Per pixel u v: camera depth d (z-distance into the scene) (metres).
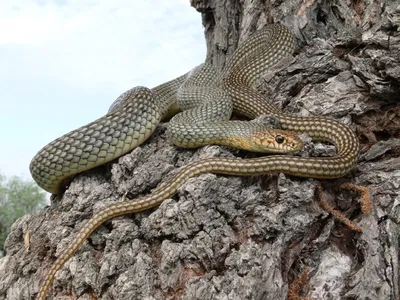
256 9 0.72
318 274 0.44
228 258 0.42
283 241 0.43
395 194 0.46
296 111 0.57
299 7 0.67
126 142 0.55
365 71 0.54
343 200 0.47
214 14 0.78
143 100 0.56
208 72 0.69
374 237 0.44
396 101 0.53
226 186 0.45
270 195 0.46
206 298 0.41
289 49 0.65
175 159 0.53
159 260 0.45
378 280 0.42
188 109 0.62
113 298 0.44
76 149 0.53
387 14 0.52
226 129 0.52
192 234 0.44
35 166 0.55
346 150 0.48
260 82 0.63
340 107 0.55
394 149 0.50
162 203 0.46
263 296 0.41
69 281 0.47
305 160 0.45
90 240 0.49
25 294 0.50
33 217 0.57
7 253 0.56
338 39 0.60
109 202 0.49
